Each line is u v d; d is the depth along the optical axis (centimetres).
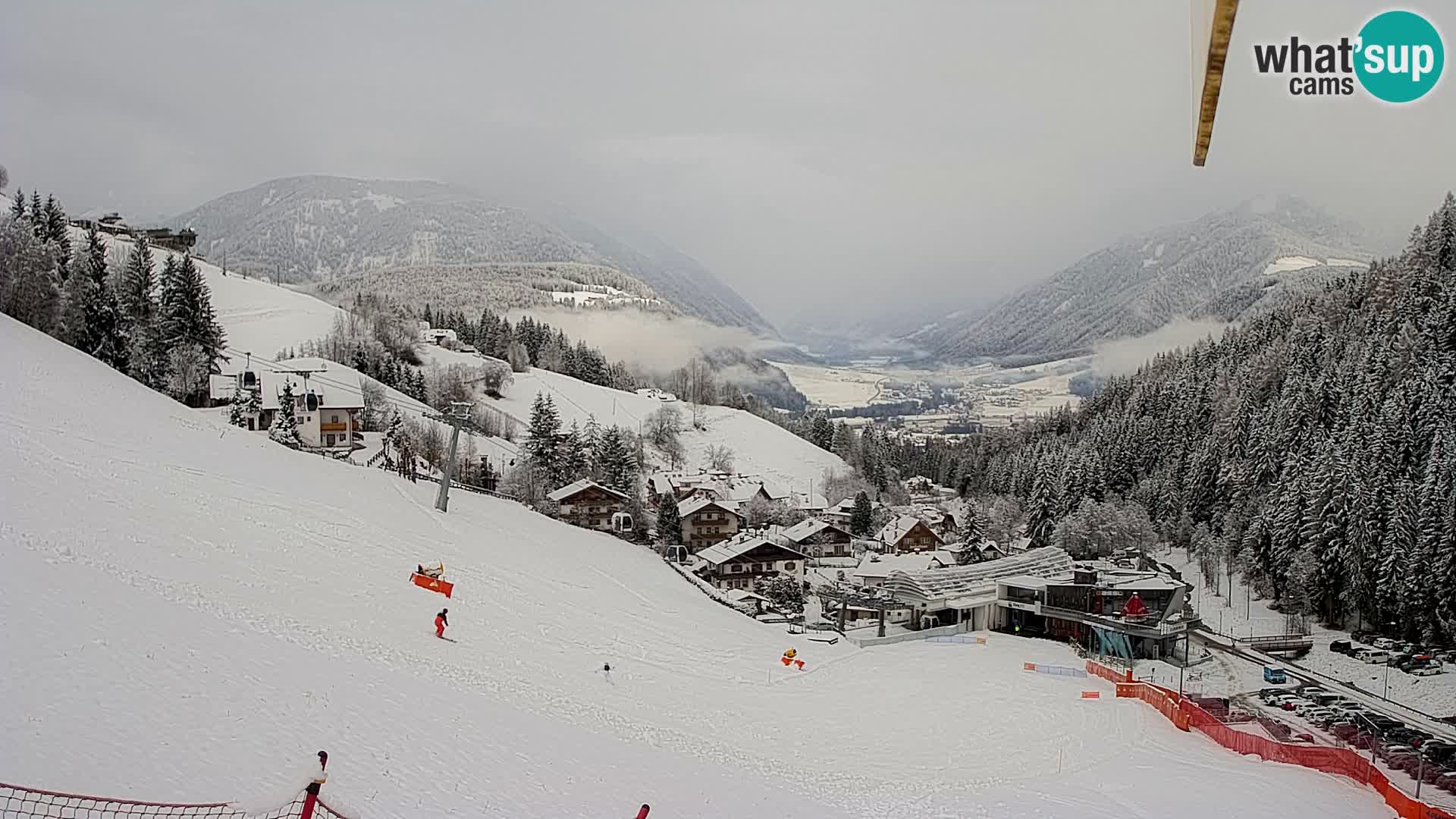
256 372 10962
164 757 1728
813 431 19775
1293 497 7775
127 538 3203
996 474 14612
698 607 6288
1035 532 11356
